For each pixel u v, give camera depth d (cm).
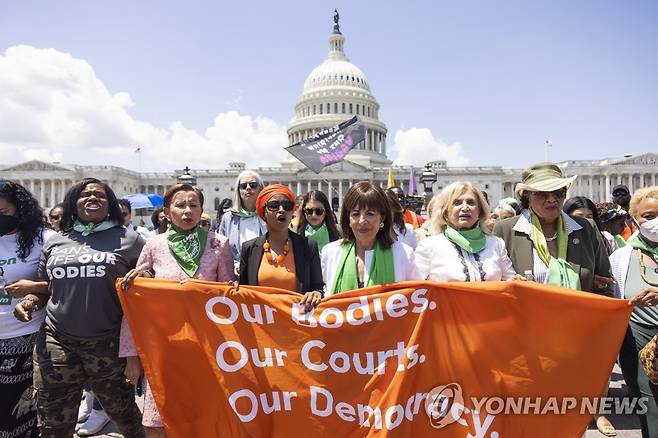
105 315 680
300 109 13600
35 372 676
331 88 13062
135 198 2055
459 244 679
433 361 637
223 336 657
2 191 723
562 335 620
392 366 637
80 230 711
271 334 654
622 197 1525
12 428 721
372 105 13425
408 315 643
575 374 619
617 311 610
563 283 666
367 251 687
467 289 632
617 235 1269
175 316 662
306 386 645
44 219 806
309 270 702
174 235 710
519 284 622
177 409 652
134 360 680
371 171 11288
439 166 11962
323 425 636
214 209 11962
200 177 12012
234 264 815
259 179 1116
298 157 2081
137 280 663
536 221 722
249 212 1105
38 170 11900
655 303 603
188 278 687
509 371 627
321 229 1082
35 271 748
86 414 965
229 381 652
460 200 686
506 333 629
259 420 647
